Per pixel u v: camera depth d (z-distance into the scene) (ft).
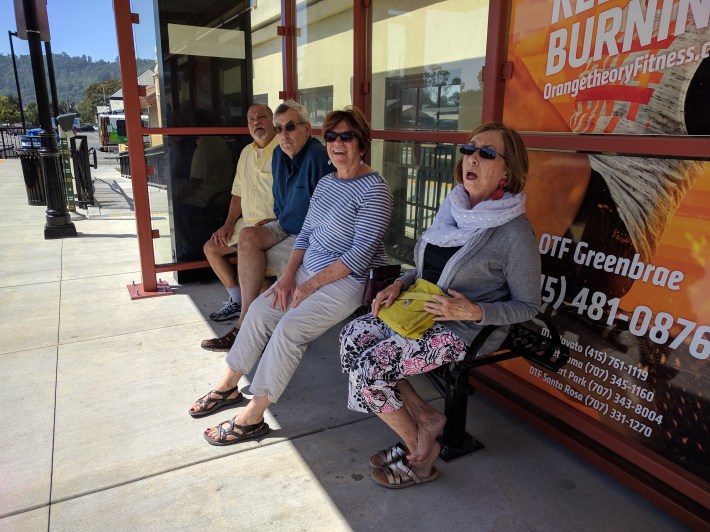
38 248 19.42
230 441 7.89
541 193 7.75
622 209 6.65
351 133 8.09
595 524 6.42
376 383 6.61
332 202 8.52
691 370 6.11
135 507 6.62
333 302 7.91
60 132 24.99
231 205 13.08
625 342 6.80
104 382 9.66
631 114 6.45
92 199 26.11
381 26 11.71
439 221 7.04
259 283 10.61
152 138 13.89
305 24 14.71
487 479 7.20
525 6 7.66
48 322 12.42
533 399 8.11
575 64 7.04
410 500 6.79
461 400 7.49
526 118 7.91
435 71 10.32
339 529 6.31
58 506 6.63
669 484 6.41
